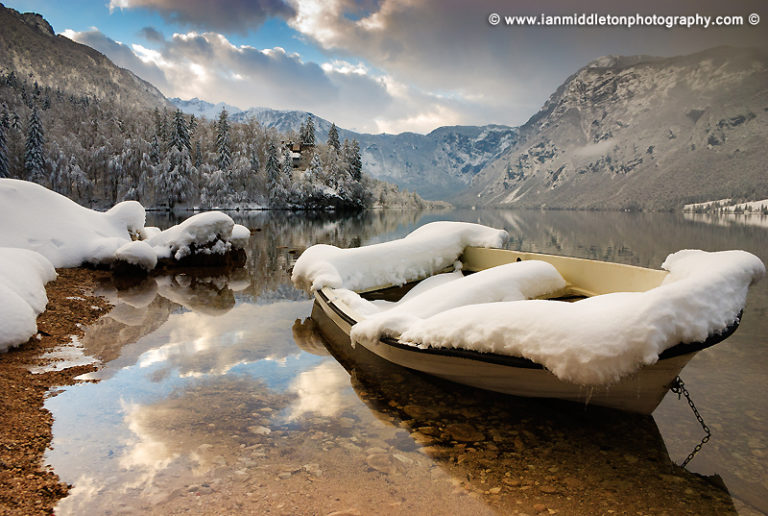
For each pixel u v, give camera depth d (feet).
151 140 230.48
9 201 31.99
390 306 18.54
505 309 9.80
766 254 55.83
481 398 11.64
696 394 12.26
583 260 17.47
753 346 16.88
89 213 36.76
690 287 8.38
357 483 7.82
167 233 38.73
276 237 74.84
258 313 21.54
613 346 8.04
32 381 12.35
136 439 9.32
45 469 8.13
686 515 7.02
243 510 7.06
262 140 275.80
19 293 17.87
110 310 21.56
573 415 10.70
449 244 23.59
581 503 7.33
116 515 6.88
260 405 11.14
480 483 7.89
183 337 17.26
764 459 8.84
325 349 15.94
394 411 10.87
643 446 9.31
